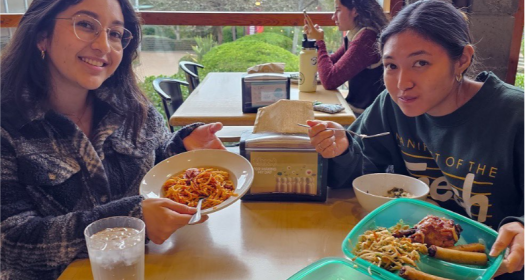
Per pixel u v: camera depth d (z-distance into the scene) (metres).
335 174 1.36
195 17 3.07
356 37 2.68
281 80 2.04
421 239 0.97
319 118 2.05
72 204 1.17
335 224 1.19
